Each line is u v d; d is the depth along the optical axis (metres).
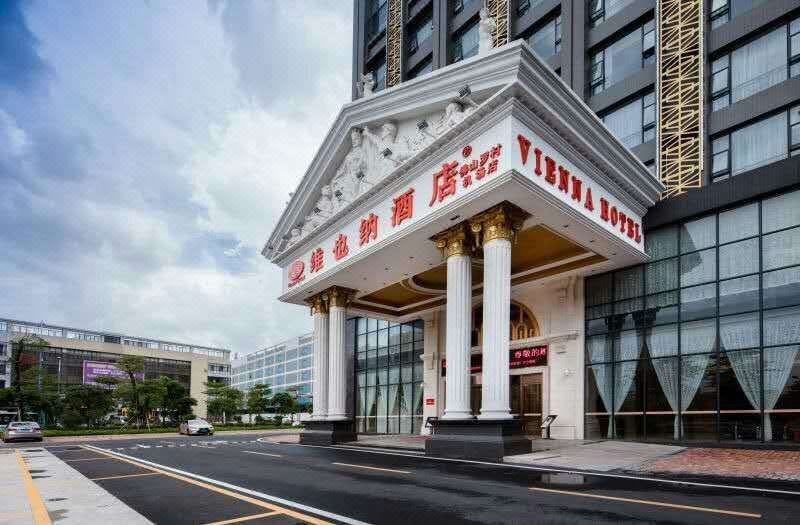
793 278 16.61
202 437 35.88
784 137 18.09
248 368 136.62
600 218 17.73
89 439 37.25
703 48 20.28
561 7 26.03
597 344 21.56
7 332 85.50
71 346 88.81
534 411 23.14
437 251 19.58
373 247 19.72
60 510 7.94
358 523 6.79
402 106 19.59
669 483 9.98
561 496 8.56
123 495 9.36
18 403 59.59
